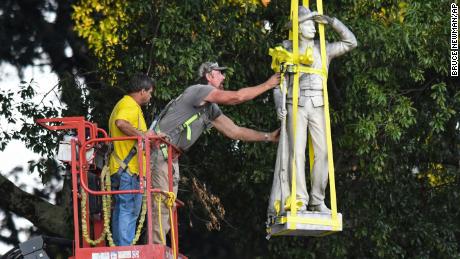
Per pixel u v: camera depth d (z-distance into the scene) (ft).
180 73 100.12
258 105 106.93
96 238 79.05
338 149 109.19
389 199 114.11
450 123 112.47
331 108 108.06
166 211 79.05
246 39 105.29
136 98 80.02
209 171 113.80
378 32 101.50
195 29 102.12
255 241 118.21
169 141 78.13
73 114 112.78
